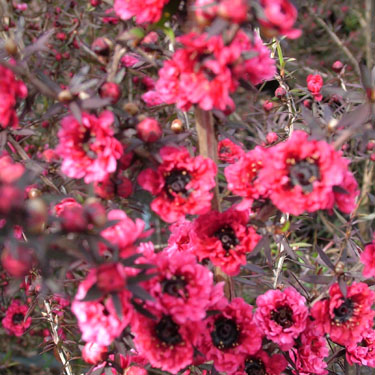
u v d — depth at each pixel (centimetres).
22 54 16
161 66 16
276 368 17
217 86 14
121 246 14
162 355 15
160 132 15
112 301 13
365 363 18
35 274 18
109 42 16
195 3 14
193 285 15
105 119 14
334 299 16
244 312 16
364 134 15
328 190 14
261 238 16
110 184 15
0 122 15
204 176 15
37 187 17
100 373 17
